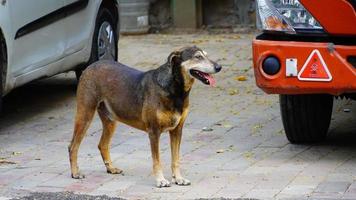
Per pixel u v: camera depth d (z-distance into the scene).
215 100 11.86
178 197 7.90
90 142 10.02
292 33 8.57
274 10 8.64
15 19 10.24
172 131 8.29
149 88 8.16
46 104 11.99
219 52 14.98
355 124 10.46
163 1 17.38
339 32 8.39
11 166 9.09
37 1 10.70
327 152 9.30
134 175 8.70
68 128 10.70
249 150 9.46
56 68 11.28
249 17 17.16
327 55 8.31
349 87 8.29
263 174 8.53
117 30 13.08
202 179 8.44
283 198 7.73
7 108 11.80
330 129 10.27
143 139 10.06
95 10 12.18
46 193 8.09
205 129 10.40
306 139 9.61
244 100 11.82
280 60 8.50
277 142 9.77
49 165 9.12
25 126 10.82
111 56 12.82
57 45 11.20
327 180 8.24
